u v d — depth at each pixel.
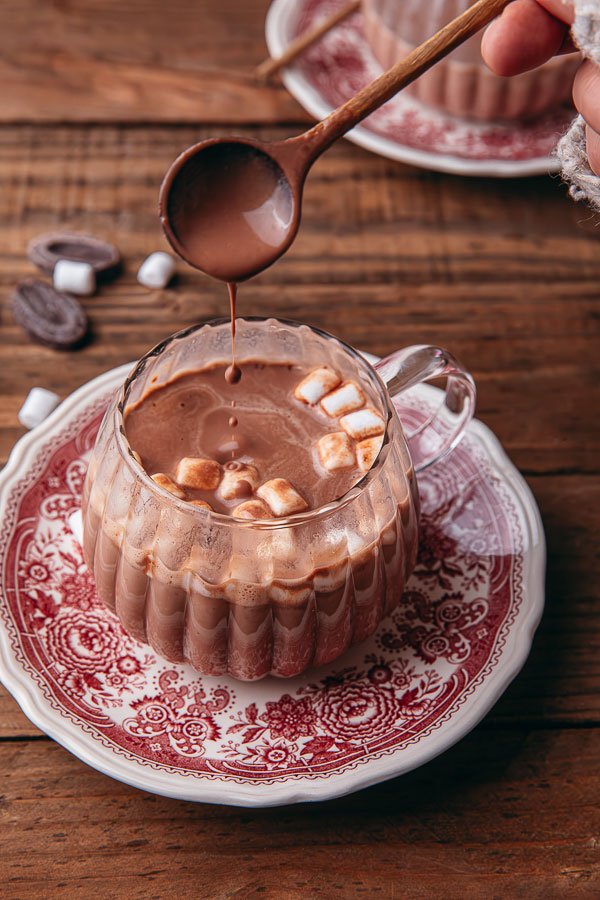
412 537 0.57
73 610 0.58
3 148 0.75
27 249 0.71
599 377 0.68
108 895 0.54
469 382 0.60
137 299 0.70
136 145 0.76
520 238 0.73
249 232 0.53
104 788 0.56
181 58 0.80
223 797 0.54
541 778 0.56
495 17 0.54
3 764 0.56
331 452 0.57
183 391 0.59
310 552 0.54
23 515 0.60
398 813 0.56
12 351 0.68
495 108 0.74
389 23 0.74
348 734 0.56
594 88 0.55
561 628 0.60
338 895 0.54
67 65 0.79
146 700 0.56
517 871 0.54
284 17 0.79
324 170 0.75
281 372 0.59
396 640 0.58
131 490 0.55
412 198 0.75
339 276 0.71
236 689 0.57
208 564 0.54
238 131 0.76
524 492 0.62
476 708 0.56
